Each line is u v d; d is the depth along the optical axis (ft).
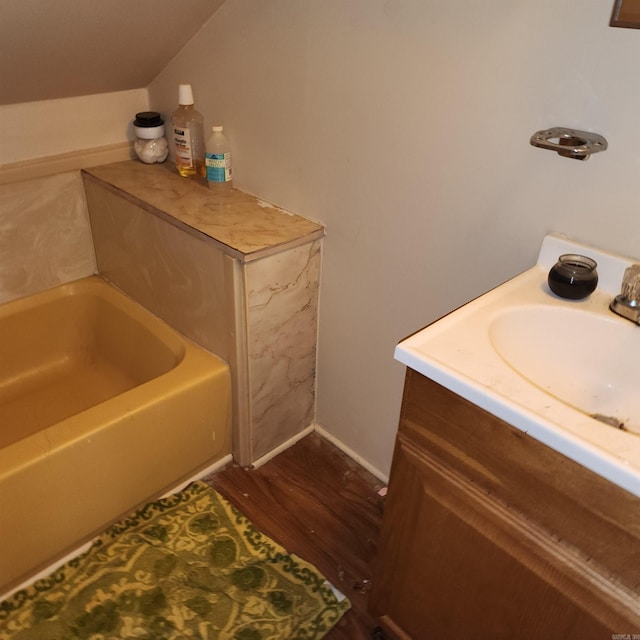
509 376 2.80
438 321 3.19
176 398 4.90
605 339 3.35
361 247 4.81
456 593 3.45
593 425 2.52
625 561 2.54
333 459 6.00
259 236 4.77
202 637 4.36
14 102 5.31
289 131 4.88
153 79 5.95
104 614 4.44
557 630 2.95
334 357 5.61
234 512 5.32
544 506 2.75
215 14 4.97
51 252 6.11
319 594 4.70
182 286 5.34
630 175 3.22
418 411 3.14
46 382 6.30
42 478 4.23
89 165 6.01
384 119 4.19
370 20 3.97
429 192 4.17
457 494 3.14
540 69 3.33
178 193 5.49
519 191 3.70
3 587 4.45
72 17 4.30
